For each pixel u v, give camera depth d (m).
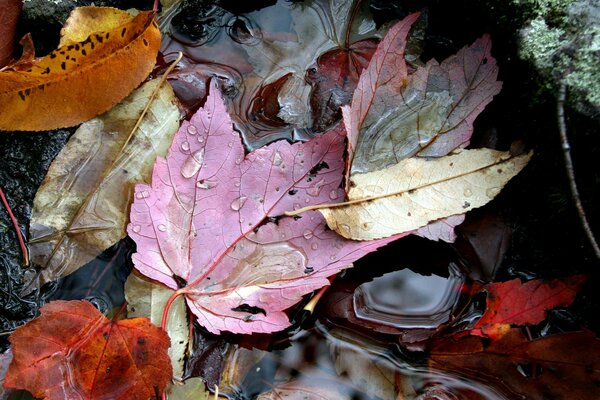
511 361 0.46
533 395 0.46
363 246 0.47
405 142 0.48
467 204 0.47
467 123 0.48
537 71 0.47
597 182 0.47
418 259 0.48
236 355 0.47
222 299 0.47
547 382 0.46
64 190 0.48
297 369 0.47
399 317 0.47
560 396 0.46
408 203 0.47
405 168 0.48
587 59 0.47
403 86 0.49
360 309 0.48
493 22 0.49
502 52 0.49
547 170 0.48
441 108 0.48
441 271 0.48
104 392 0.45
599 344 0.45
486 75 0.48
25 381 0.44
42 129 0.48
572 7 0.48
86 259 0.48
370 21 0.53
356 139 0.48
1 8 0.49
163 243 0.47
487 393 0.46
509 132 0.49
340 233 0.47
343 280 0.48
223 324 0.46
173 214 0.47
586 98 0.46
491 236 0.49
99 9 0.49
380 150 0.48
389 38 0.48
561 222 0.48
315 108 0.51
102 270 0.48
